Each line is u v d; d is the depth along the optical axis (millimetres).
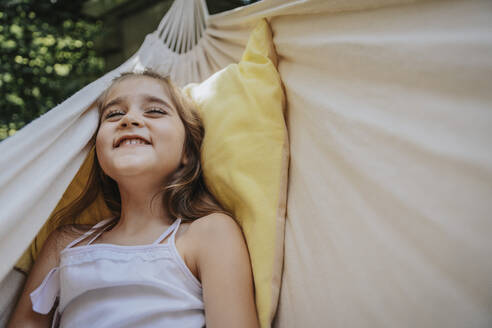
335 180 721
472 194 515
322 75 798
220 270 780
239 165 862
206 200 941
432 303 542
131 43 2752
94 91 940
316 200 752
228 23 1097
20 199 741
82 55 2828
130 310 753
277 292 773
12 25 2551
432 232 549
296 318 733
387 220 613
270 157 856
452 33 554
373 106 666
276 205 827
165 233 860
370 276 624
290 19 888
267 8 932
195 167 956
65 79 2719
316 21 808
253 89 902
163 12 2547
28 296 867
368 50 670
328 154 746
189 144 968
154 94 933
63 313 833
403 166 601
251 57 953
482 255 497
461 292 515
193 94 1071
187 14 1288
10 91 2512
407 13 626
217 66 1214
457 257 520
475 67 523
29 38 2619
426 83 587
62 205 1008
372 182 641
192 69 1278
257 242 804
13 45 2533
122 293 782
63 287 829
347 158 692
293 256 776
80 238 918
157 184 913
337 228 695
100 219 1077
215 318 741
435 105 572
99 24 2865
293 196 828
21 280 905
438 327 533
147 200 913
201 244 827
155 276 792
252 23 1016
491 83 509
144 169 853
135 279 776
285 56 917
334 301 673
